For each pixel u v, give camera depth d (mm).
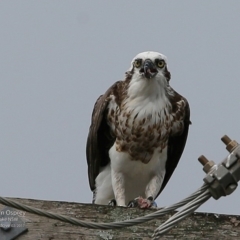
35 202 8609
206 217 8727
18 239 8453
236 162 6918
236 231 8711
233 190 6938
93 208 8711
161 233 7035
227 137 7059
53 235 8477
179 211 7055
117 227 7324
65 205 8672
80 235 8500
